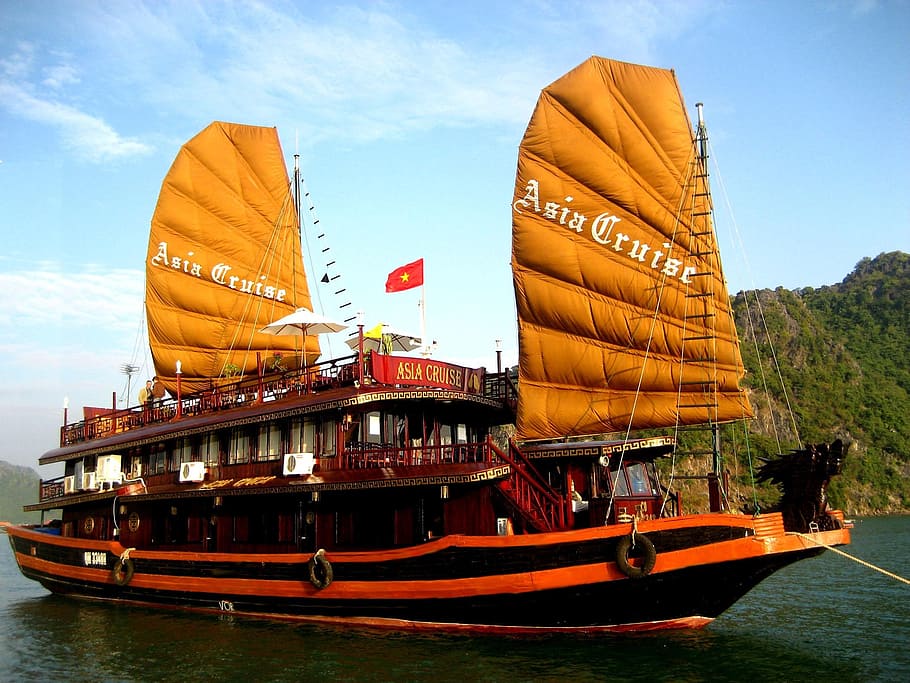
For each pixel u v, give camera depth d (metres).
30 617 20.42
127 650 15.93
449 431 19.47
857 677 13.47
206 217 26.69
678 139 17.88
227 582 18.28
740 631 17.00
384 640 15.55
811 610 20.70
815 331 111.44
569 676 13.12
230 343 26.62
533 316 18.17
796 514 14.66
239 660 14.66
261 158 27.08
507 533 15.55
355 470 16.69
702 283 17.44
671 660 14.02
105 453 23.20
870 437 93.31
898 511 85.12
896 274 135.50
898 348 113.19
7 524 26.86
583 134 18.12
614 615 14.70
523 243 18.36
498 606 14.85
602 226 17.88
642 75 18.11
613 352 17.72
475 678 13.01
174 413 23.67
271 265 27.14
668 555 13.98
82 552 22.05
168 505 21.08
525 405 17.95
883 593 23.95
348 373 18.22
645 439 16.44
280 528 18.53
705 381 17.30
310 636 16.17
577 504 16.80
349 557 16.22
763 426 89.94
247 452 19.66
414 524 16.64
